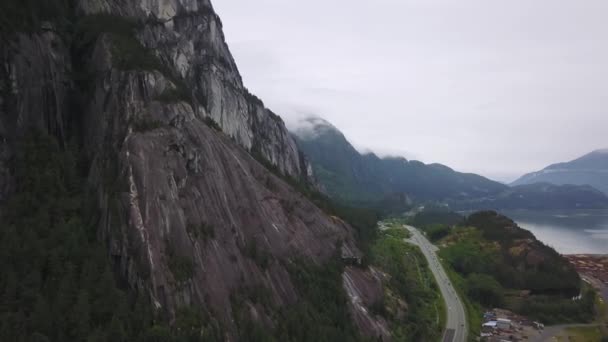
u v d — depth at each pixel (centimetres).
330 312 9256
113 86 8219
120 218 6862
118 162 7431
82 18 9450
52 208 6725
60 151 7612
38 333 5166
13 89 7238
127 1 10888
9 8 7662
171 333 6094
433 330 12369
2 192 6650
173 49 11731
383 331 10381
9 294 5509
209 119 11212
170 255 6950
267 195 10919
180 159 8088
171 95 8681
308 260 10462
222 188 8988
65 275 5894
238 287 7919
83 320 5522
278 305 8425
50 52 8212
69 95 8444
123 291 6344
